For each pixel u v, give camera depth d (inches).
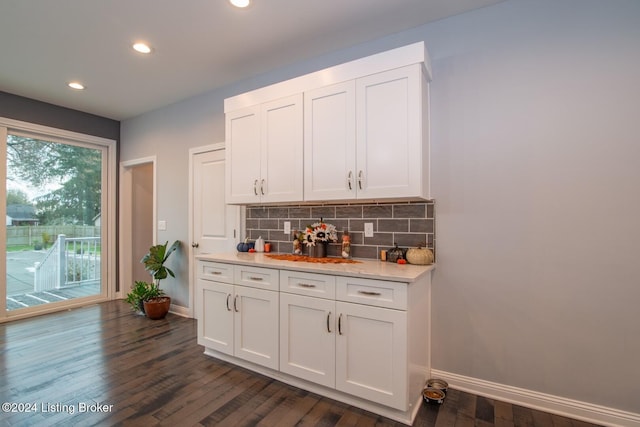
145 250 187.2
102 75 119.8
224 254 110.2
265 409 73.9
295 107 94.8
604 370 69.4
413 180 77.0
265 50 103.0
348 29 91.5
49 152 150.3
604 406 69.2
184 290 144.5
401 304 67.7
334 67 88.0
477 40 82.0
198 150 138.6
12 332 121.3
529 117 76.2
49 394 79.1
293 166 95.0
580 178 71.3
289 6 81.1
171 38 95.5
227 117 110.4
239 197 106.9
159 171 154.9
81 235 161.6
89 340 113.8
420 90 76.9
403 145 78.4
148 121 160.1
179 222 146.9
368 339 71.7
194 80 125.0
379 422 69.5
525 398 75.9
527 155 76.3
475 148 81.9
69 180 157.4
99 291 168.1
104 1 78.2
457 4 80.3
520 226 77.1
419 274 70.7
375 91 82.0
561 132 73.0
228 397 78.7
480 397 79.5
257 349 89.7
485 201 80.7
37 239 146.4
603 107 69.4
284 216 115.0
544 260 74.7
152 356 101.3
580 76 71.4
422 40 89.3
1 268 134.2
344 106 86.4
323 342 78.0
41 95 138.1
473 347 82.0
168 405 75.1
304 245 109.0
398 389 67.9
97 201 167.8
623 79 67.9
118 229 174.4
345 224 100.9
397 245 91.6
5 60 107.6
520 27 77.4
